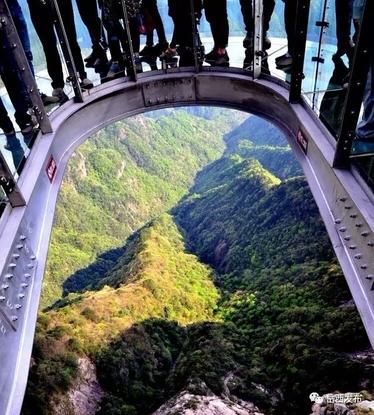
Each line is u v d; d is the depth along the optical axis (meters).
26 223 4.51
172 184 158.62
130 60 7.19
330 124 4.95
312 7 5.54
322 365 25.77
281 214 70.12
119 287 58.97
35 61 7.06
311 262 50.72
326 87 5.51
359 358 25.83
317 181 5.12
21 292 4.00
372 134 4.32
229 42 8.08
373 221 3.65
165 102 7.77
